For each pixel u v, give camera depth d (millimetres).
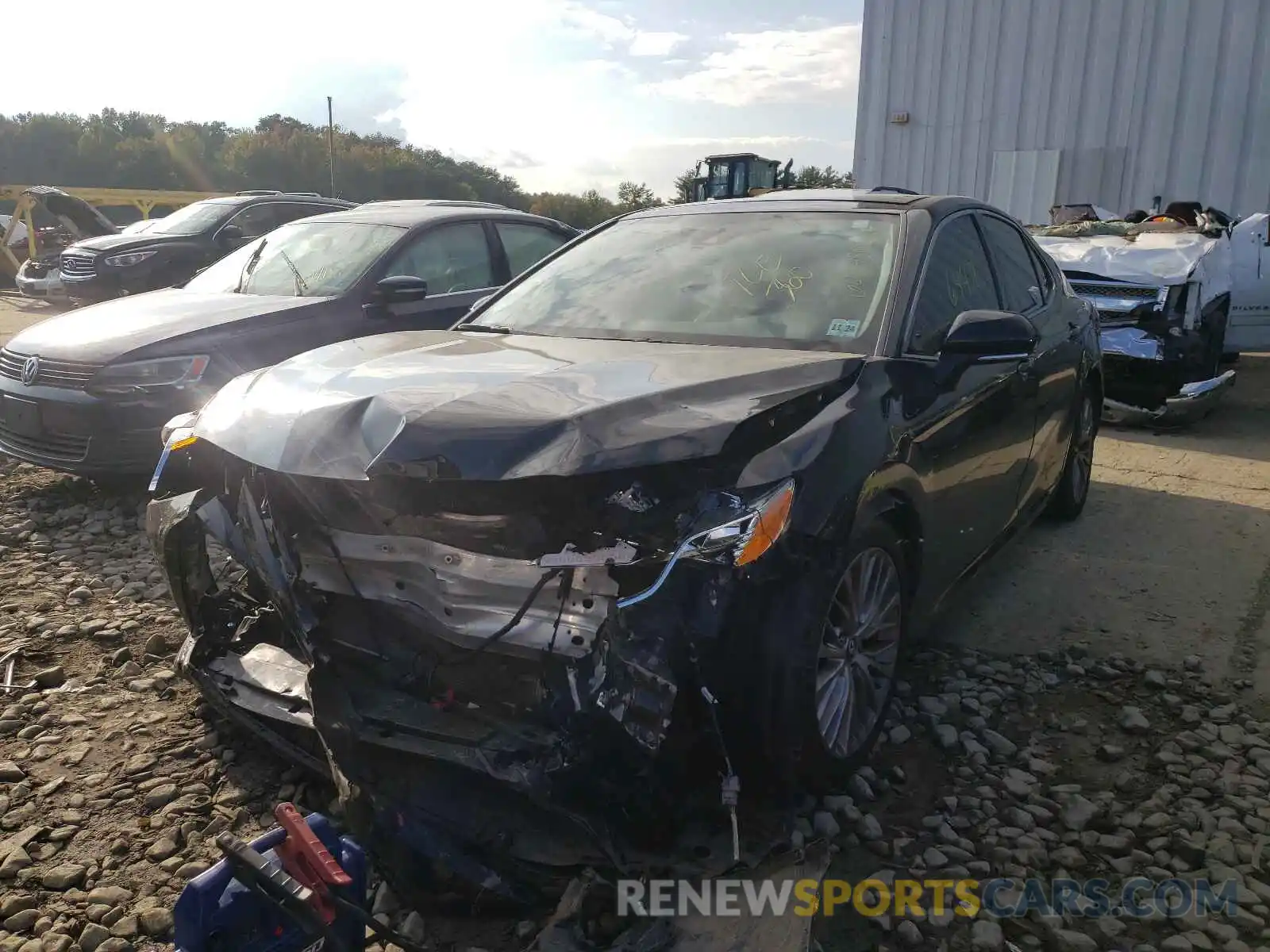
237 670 2922
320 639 2635
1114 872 2551
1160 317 7418
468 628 2414
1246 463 6727
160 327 5273
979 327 2975
